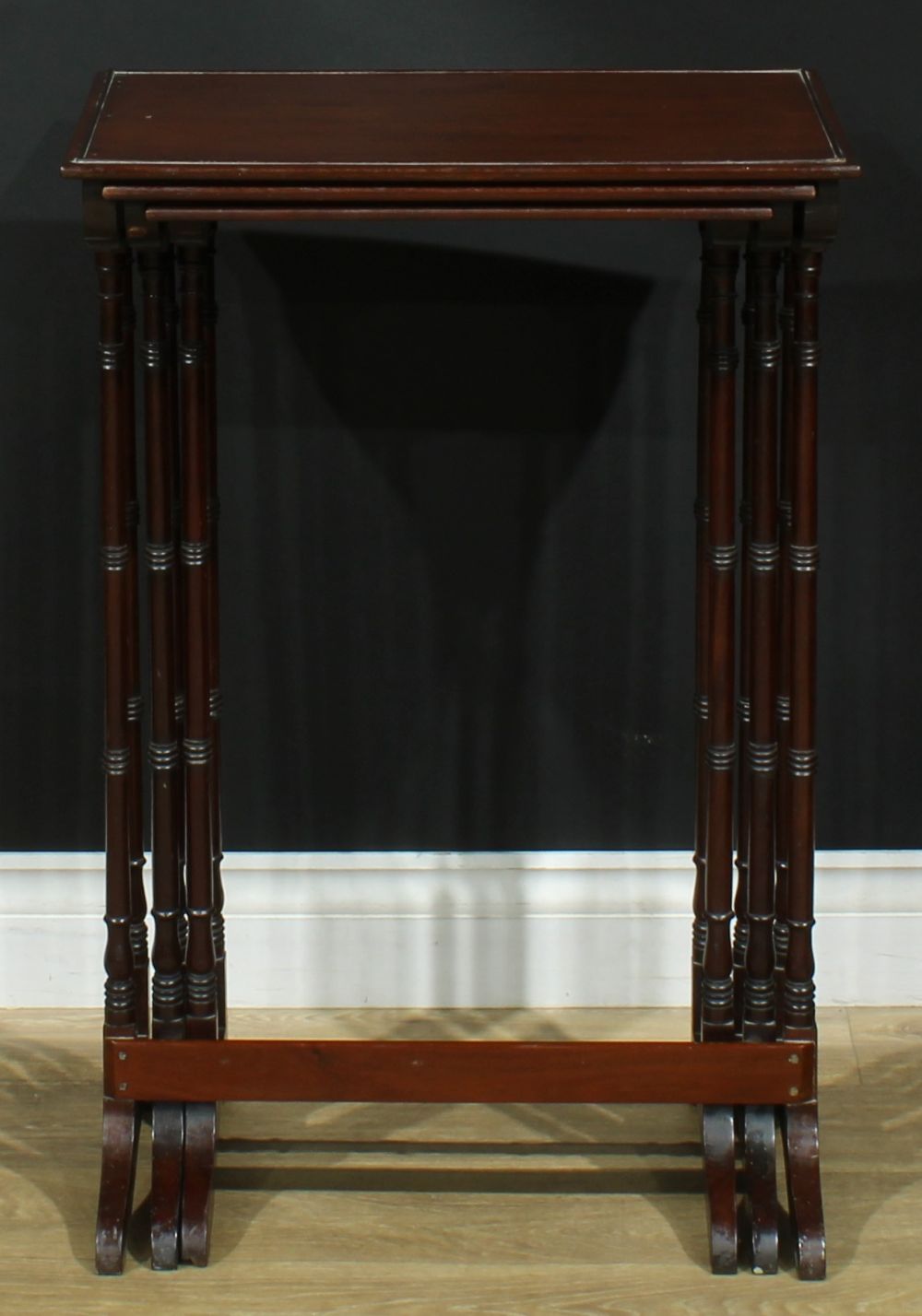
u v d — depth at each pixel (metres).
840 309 2.12
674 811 2.25
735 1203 1.82
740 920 1.94
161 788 1.77
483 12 2.07
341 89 1.76
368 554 2.18
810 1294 1.72
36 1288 1.72
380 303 2.11
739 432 2.14
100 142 1.60
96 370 2.12
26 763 2.22
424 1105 2.07
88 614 2.19
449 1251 1.78
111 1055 1.79
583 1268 1.76
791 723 1.76
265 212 1.57
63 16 2.05
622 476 2.16
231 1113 2.04
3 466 2.15
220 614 2.19
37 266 2.10
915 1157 1.94
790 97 1.72
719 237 1.61
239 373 2.13
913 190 2.09
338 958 2.26
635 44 2.07
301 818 2.25
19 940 2.25
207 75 1.80
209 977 1.81
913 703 2.22
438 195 1.56
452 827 2.25
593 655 2.21
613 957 2.26
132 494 1.75
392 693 2.22
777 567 1.82
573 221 2.08
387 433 2.15
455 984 2.27
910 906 2.25
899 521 2.17
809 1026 1.79
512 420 2.14
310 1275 1.74
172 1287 1.72
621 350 2.13
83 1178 1.90
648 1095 1.79
